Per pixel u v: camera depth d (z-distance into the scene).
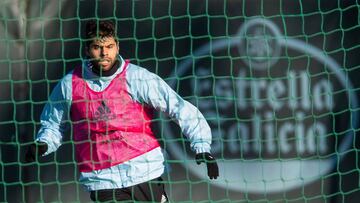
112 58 18.06
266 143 22.80
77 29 22.88
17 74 22.83
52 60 22.86
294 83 22.75
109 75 18.11
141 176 18.28
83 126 18.33
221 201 22.80
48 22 22.83
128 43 22.75
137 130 18.33
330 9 22.70
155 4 22.77
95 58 18.00
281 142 22.78
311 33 22.73
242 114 22.75
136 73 18.25
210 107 22.73
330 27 22.72
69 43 22.88
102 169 18.27
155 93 18.22
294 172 22.83
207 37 22.72
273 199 22.84
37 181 22.84
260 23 22.72
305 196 22.84
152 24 22.77
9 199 22.72
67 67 22.95
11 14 22.73
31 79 22.88
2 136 22.83
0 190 22.67
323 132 22.80
